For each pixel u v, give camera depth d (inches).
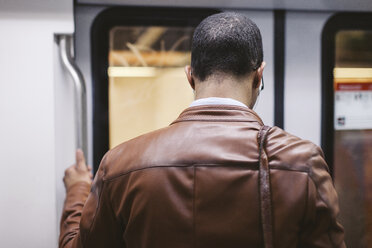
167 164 28.8
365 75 70.1
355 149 70.9
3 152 49.1
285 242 27.0
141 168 29.3
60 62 52.1
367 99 70.5
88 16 62.4
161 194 28.3
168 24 64.2
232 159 28.1
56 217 50.4
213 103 30.7
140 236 29.1
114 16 62.8
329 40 68.9
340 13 68.6
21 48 49.0
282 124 69.3
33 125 49.3
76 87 52.1
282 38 68.1
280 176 27.6
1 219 49.5
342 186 71.1
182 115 31.7
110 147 64.3
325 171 29.1
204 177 28.0
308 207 27.3
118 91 64.0
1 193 49.3
